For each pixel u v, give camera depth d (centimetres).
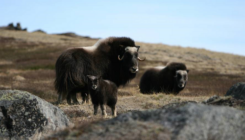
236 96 3491
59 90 4362
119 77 4672
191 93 6519
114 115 3638
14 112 2734
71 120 3162
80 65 4328
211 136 1614
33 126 2725
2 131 2642
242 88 3503
